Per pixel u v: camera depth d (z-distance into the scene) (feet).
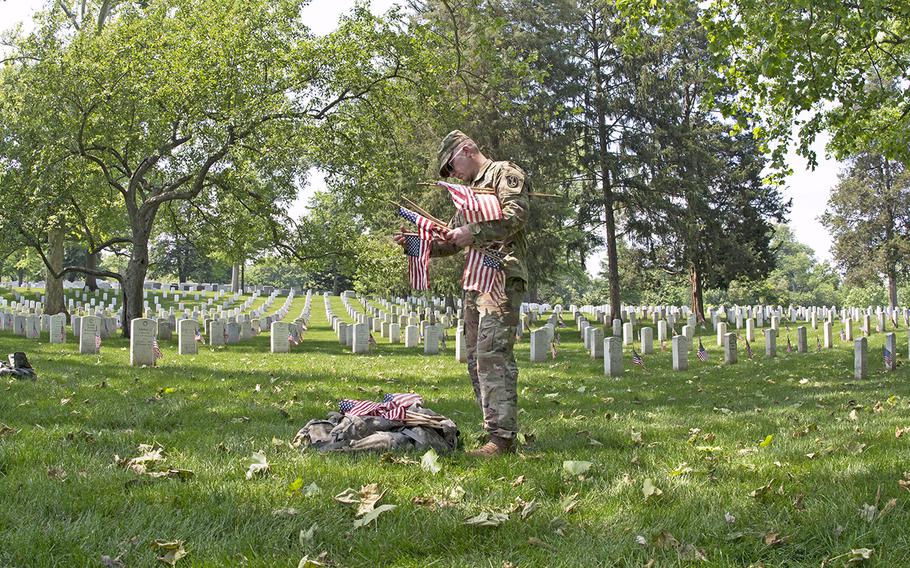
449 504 13.60
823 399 33.73
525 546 11.43
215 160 90.48
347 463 16.76
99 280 246.88
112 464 16.39
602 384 44.98
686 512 13.04
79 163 89.81
